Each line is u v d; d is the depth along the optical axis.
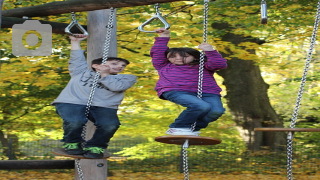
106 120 3.92
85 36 4.23
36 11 4.58
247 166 11.36
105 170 4.96
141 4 4.02
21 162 5.03
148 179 10.16
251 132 11.59
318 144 12.02
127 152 12.27
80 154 3.92
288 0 8.91
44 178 10.31
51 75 9.55
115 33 4.99
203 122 3.85
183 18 9.10
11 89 10.22
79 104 3.89
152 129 11.90
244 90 11.48
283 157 11.41
